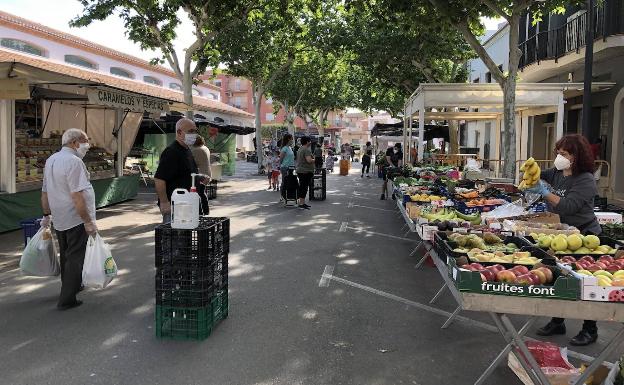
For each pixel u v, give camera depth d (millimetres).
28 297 6191
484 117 20078
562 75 20406
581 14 16641
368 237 10359
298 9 19422
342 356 4598
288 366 4371
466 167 13469
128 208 14102
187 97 18516
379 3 14773
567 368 3840
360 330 5242
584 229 5324
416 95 16828
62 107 14836
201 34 17953
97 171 13914
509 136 12453
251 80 29031
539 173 5090
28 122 14297
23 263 5988
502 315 3680
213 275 5066
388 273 7535
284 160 15117
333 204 15914
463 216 7051
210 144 25000
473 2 12141
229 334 5051
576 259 4348
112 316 5531
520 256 4254
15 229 10219
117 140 15250
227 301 5531
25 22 26406
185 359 4477
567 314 3516
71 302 5781
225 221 5324
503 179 11406
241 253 8719
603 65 16922
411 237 10414
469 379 4203
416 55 22000
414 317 5672
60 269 6133
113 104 10891
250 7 17938
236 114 40125
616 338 3580
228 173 28047
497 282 3561
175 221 4773
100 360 4441
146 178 21172
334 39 23828
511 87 12375
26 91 8781
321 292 6520
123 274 7234
